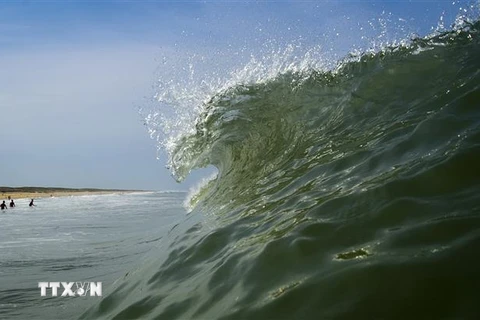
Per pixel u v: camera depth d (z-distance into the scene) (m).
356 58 5.78
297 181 3.78
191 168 7.46
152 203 21.11
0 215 17.27
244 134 5.92
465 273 1.66
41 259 5.88
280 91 6.27
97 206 20.56
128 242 6.69
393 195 2.51
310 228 2.51
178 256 3.45
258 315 1.93
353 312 1.70
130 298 3.12
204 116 6.88
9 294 4.16
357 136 4.11
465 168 2.49
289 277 2.14
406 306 1.62
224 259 2.80
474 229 1.92
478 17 5.29
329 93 5.64
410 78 4.81
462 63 4.56
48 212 17.38
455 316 1.50
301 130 5.21
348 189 2.91
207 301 2.35
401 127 3.62
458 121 3.14
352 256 2.07
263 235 2.86
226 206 4.37
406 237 2.06
